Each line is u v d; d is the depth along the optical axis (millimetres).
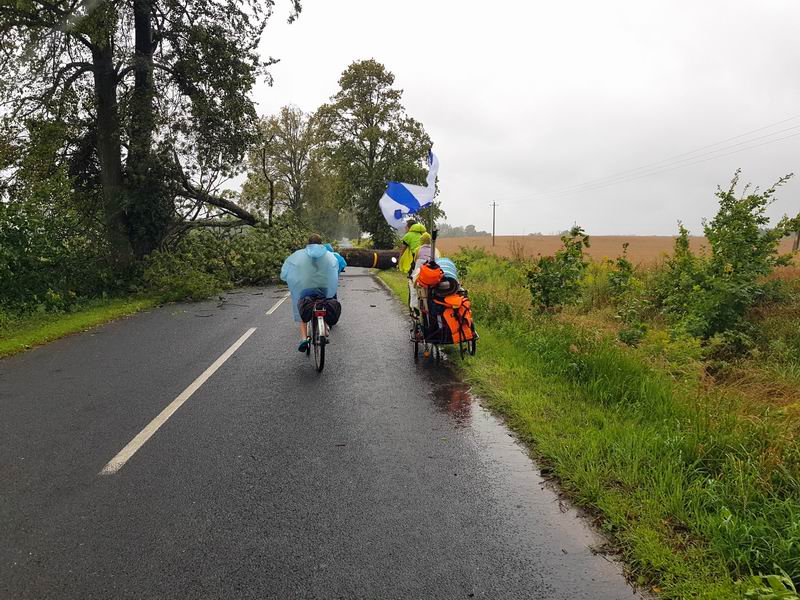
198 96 18812
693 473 4070
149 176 18406
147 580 3086
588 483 4008
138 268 17547
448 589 2984
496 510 3828
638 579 3049
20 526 3674
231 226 23359
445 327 7703
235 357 8633
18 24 16172
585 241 10211
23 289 12648
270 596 2939
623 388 6043
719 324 8500
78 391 6809
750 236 8930
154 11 18266
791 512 3346
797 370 7152
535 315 9898
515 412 5699
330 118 45750
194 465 4609
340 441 5117
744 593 2834
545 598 2906
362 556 3293
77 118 18719
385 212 9438
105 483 4289
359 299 16172
